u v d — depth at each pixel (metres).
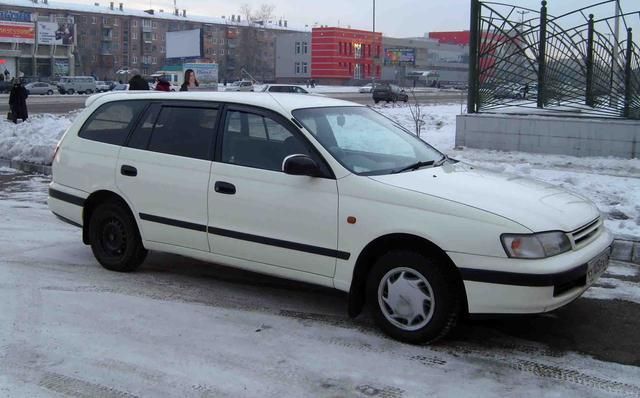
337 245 4.59
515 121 13.05
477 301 4.14
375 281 4.54
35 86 60.66
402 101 44.62
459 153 12.95
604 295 5.57
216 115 5.36
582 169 11.02
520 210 4.23
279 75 115.25
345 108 5.56
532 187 4.84
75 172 6.14
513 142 13.14
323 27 101.06
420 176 4.67
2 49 86.75
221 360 4.16
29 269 6.06
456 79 122.56
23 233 7.50
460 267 4.16
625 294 5.60
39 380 3.85
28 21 88.75
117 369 4.01
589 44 13.09
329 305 5.25
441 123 20.25
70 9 111.44
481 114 13.70
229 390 3.76
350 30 103.12
